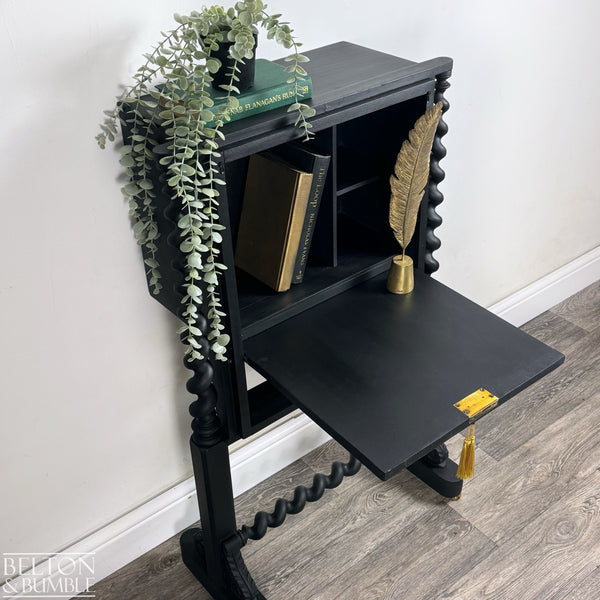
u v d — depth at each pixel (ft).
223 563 5.93
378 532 6.64
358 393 4.59
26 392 5.23
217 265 4.21
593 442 7.45
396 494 6.98
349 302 5.30
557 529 6.60
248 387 6.69
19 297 4.86
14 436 5.33
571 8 7.15
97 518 6.20
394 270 5.32
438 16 6.14
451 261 7.86
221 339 4.41
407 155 4.77
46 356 5.20
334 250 5.35
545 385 8.16
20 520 5.71
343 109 4.50
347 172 5.32
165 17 4.62
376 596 6.14
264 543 6.59
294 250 5.03
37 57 4.24
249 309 5.04
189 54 4.06
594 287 9.68
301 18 5.31
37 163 4.52
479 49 6.63
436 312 5.22
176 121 4.01
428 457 6.81
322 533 6.66
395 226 5.12
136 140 4.24
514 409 7.86
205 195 4.20
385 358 4.83
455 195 7.39
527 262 8.77
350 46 5.40
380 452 4.22
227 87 4.00
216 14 4.08
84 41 4.36
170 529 6.64
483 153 7.36
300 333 5.03
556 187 8.44
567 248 9.20
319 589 6.22
